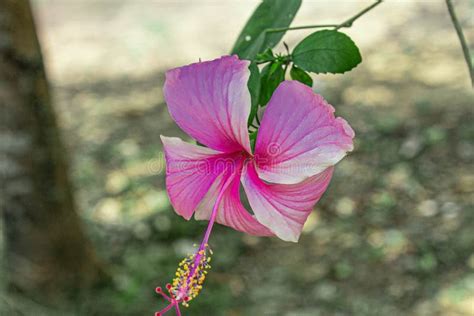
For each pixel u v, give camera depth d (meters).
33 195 5.13
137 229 6.75
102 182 7.62
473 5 10.41
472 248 6.07
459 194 6.75
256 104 1.61
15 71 4.70
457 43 9.51
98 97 9.72
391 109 8.16
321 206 6.92
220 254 6.39
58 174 5.19
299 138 1.40
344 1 11.39
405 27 10.29
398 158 7.36
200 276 1.51
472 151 7.23
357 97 8.55
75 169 7.88
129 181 7.54
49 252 5.39
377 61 9.42
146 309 5.69
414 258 6.09
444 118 7.80
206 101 1.49
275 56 1.70
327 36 1.62
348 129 1.35
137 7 12.78
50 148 5.06
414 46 9.65
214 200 1.59
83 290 5.64
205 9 12.36
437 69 8.92
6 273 5.46
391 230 6.46
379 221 6.61
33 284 5.46
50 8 13.20
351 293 5.85
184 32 11.55
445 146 7.37
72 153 8.25
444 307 5.54
